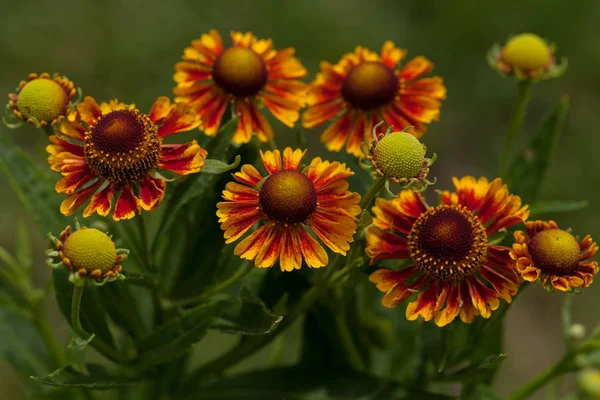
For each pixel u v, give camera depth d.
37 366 0.82
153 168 0.71
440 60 1.67
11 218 1.31
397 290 0.71
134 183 0.71
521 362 1.37
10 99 0.74
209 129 0.75
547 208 0.80
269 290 0.75
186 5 1.63
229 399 0.77
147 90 1.51
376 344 0.80
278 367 0.78
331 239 0.70
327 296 0.76
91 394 0.80
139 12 1.59
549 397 0.85
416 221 0.72
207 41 0.77
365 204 0.71
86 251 0.69
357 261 0.72
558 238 0.71
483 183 0.73
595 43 1.70
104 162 0.71
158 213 0.82
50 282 0.79
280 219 0.70
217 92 0.76
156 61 1.54
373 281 0.71
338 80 0.78
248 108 0.76
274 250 0.70
